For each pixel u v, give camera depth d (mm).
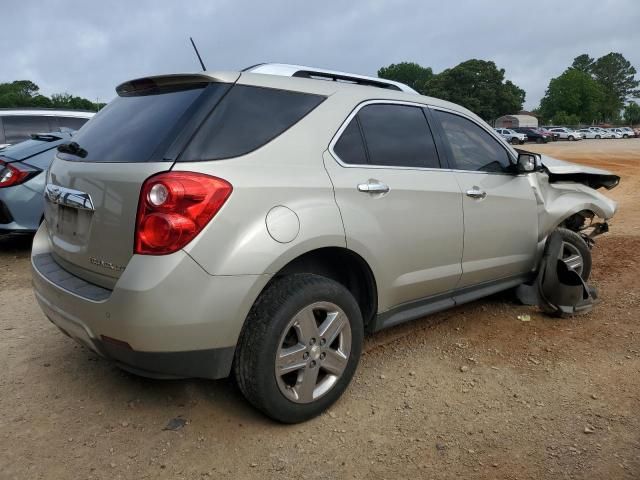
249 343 2609
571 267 4680
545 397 3174
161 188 2369
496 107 89688
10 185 6109
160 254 2367
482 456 2625
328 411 3000
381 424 2891
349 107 3164
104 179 2588
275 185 2650
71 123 9820
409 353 3754
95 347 2605
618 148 40438
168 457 2600
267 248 2561
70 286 2703
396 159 3332
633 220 9141
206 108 2615
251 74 2867
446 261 3604
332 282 2869
